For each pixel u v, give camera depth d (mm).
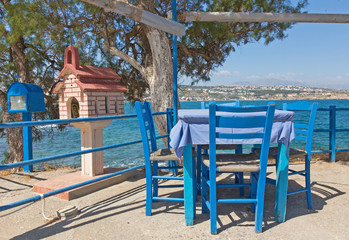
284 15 4348
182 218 2869
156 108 5691
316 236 2445
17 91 5074
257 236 2453
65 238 2500
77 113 4121
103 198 3576
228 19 4387
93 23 6410
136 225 2721
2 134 8586
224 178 4398
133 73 8414
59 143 19797
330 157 5496
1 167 2211
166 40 5609
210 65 7977
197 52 7312
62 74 3865
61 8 6250
